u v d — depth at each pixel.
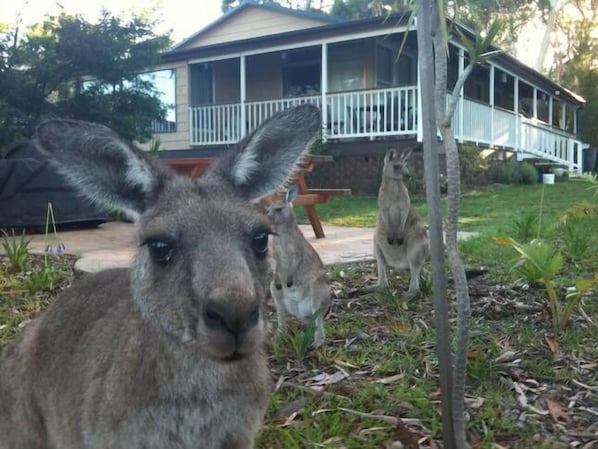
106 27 12.83
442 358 2.12
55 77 12.66
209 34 17.12
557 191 14.06
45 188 7.57
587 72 28.38
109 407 1.87
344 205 11.68
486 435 2.48
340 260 5.76
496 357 3.21
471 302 4.19
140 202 2.12
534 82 19.48
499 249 6.07
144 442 1.88
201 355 1.81
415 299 4.53
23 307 4.30
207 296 1.69
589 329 3.62
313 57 15.76
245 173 2.17
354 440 2.48
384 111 13.54
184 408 1.89
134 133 13.02
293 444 2.41
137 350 1.88
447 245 2.09
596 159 23.25
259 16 16.45
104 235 7.51
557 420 2.61
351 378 3.09
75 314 2.29
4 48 12.16
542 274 3.62
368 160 13.97
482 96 18.73
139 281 1.93
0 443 2.47
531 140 19.14
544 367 3.10
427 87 2.03
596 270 4.98
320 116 2.26
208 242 1.84
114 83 13.16
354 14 24.36
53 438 2.26
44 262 5.30
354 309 4.30
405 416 2.69
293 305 3.60
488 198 12.64
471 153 14.88
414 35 14.16
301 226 8.67
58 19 12.73
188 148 16.14
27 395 2.33
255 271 1.91
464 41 2.01
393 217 4.63
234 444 2.01
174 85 16.28
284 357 3.40
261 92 16.59
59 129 1.99
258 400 2.01
